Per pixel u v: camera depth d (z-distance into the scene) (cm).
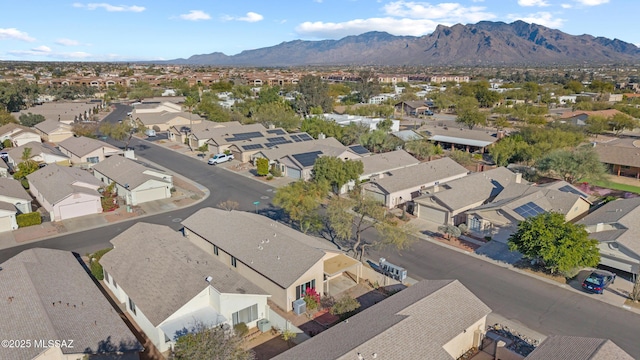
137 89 17988
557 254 3319
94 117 12231
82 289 2877
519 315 2989
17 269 2934
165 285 2809
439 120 12850
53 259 3253
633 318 2944
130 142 9238
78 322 2434
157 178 5481
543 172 6406
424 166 6050
